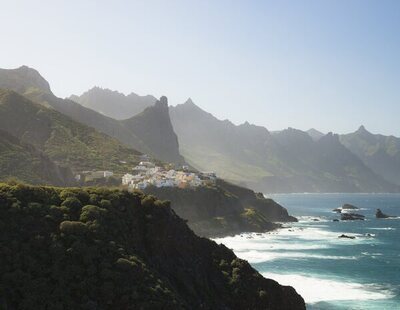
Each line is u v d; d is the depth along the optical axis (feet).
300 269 333.83
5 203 170.81
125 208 195.93
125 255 165.99
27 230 162.71
